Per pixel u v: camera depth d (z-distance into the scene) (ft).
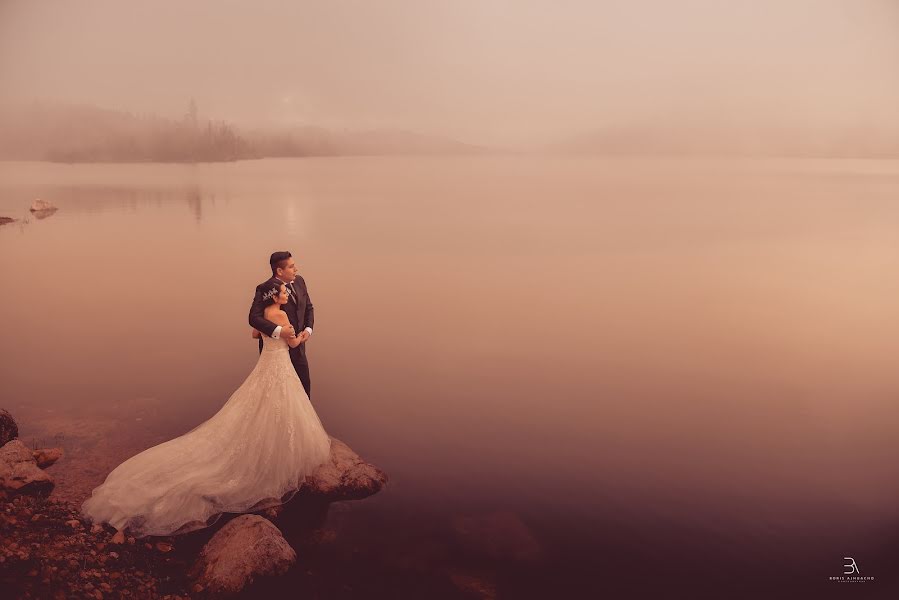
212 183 124.36
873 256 40.88
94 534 9.37
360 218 62.85
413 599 8.54
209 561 8.86
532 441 13.67
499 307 26.53
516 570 9.21
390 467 12.45
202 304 26.58
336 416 14.99
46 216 61.16
